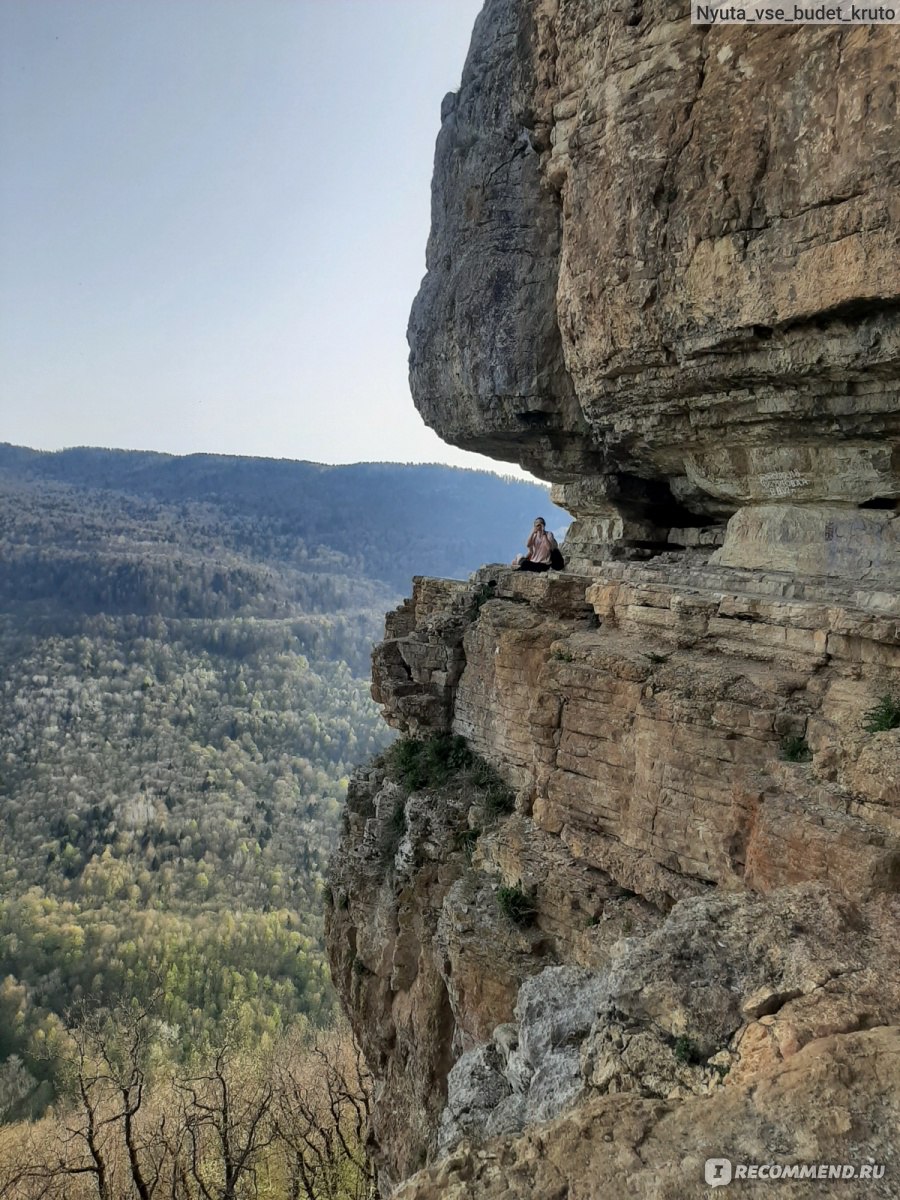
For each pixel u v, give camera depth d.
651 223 13.84
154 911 93.81
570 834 14.34
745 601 12.70
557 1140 6.02
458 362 22.56
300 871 120.25
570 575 18.52
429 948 17.61
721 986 7.42
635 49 13.91
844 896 8.57
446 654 20.88
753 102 12.09
